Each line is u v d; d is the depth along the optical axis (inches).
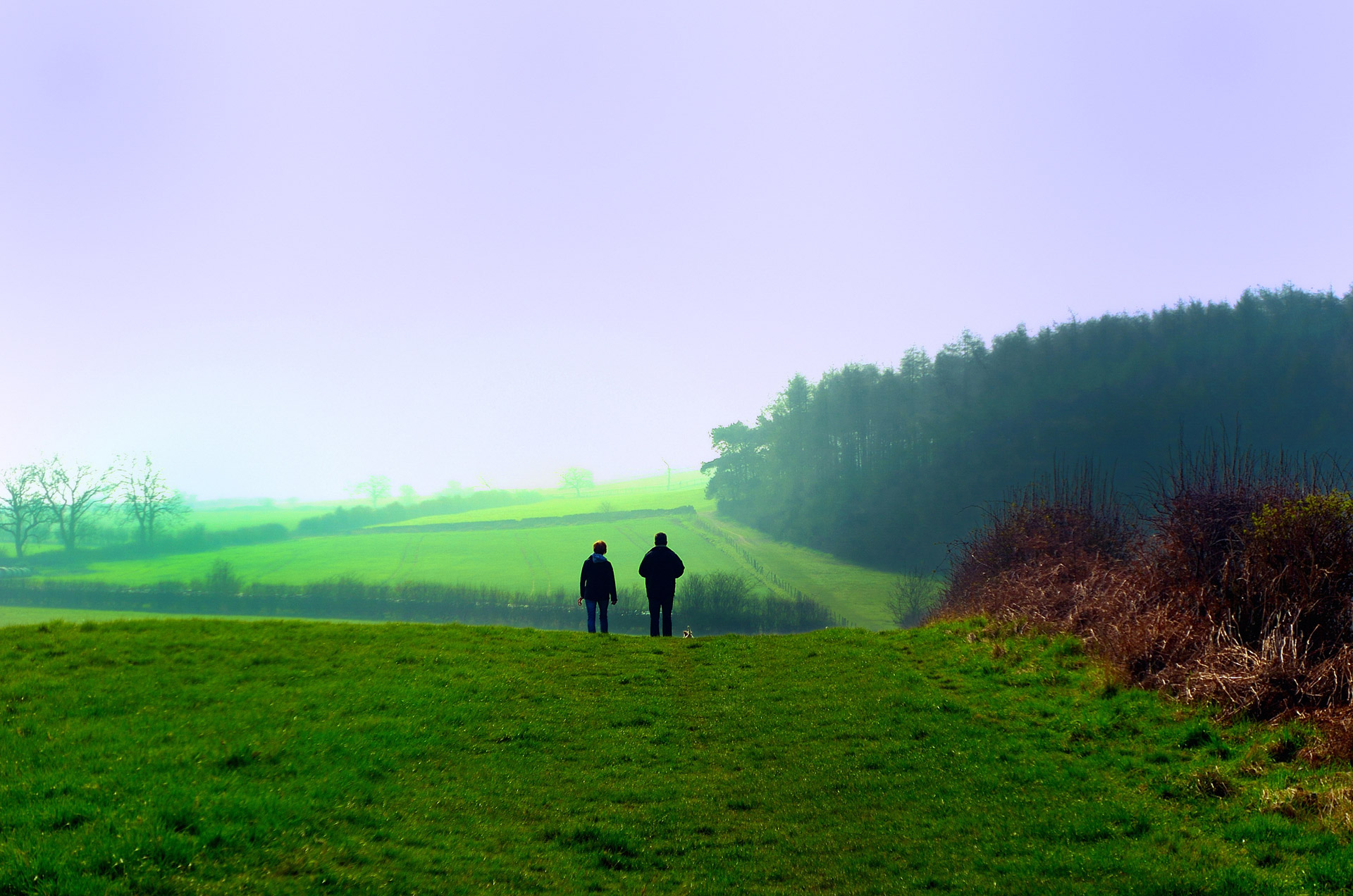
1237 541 421.4
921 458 4092.0
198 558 4808.1
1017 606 589.9
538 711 416.2
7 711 354.9
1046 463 3307.1
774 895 225.3
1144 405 3329.2
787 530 4473.4
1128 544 591.2
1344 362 3073.3
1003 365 4072.3
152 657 472.4
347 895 206.8
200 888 199.0
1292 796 255.3
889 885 229.0
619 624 3102.9
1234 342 3449.8
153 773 278.7
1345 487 397.7
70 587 3809.1
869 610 3137.3
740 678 506.3
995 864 237.8
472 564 4505.4
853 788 312.3
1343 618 348.5
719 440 5364.2
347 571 4338.1
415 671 481.7
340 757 321.1
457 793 298.5
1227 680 341.7
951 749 350.0
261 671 458.9
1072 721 371.2
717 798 306.2
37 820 226.2
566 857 249.6
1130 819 262.1
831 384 4842.5
